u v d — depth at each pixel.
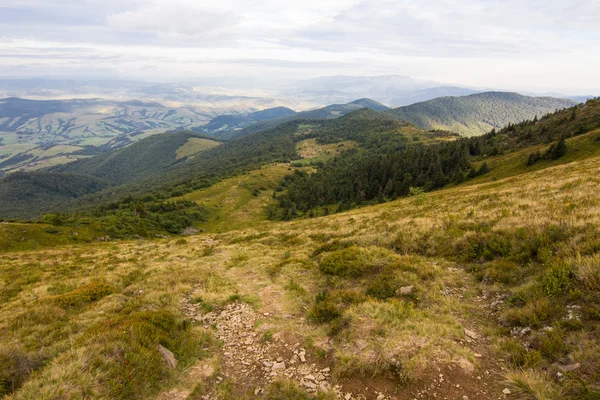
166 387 7.88
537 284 9.53
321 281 15.02
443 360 7.55
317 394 7.36
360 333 9.03
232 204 162.00
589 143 84.69
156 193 173.50
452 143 173.62
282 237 28.88
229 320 11.87
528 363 6.96
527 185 30.05
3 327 12.15
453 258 14.37
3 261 34.56
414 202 38.72
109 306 13.82
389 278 12.84
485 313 9.80
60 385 7.02
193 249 29.78
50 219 75.06
